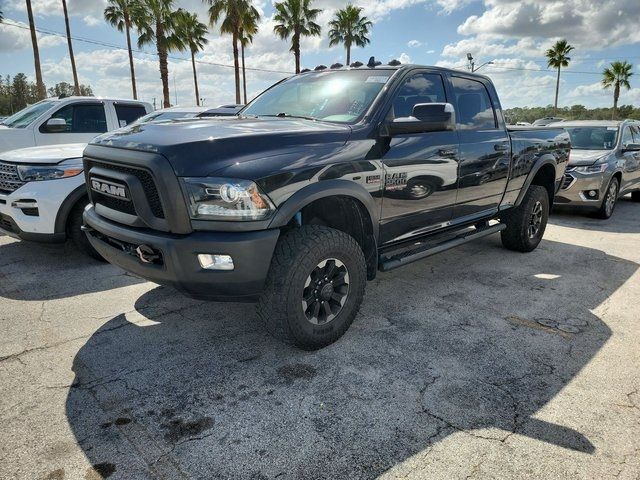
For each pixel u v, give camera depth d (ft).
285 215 8.90
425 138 12.19
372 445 7.38
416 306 12.95
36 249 17.95
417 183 11.91
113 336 11.00
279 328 9.61
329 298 10.24
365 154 10.46
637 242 20.75
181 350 10.37
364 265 10.71
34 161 15.15
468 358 10.11
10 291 13.74
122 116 28.78
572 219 26.30
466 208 14.26
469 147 13.62
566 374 9.53
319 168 9.48
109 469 6.86
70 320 11.84
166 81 91.91
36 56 78.02
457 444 7.41
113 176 9.50
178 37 91.45
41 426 7.76
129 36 106.52
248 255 8.57
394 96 11.60
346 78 12.66
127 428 7.75
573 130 29.50
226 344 10.66
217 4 86.79
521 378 9.36
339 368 9.65
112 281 14.64
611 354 10.37
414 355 10.21
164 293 13.67
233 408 8.30
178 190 8.47
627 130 29.09
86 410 8.21
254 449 7.29
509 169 15.62
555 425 7.89
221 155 8.71
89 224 10.71
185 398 8.59
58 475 6.73
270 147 9.21
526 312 12.66
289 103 12.88
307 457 7.11
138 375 9.35
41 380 9.11
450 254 18.26
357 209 10.69
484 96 15.12
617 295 14.02
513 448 7.34
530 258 17.85
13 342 10.65
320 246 9.52
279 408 8.32
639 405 8.49
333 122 11.25
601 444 7.45
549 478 6.73
